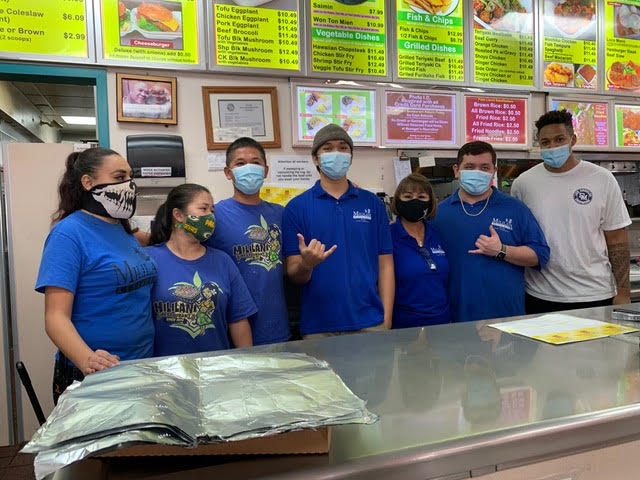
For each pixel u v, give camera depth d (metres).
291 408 0.60
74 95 5.83
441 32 2.75
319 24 2.53
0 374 2.19
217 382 0.71
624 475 0.76
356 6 2.59
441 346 1.12
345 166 1.83
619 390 0.81
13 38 2.10
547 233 2.17
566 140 2.11
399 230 2.02
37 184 2.19
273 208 1.95
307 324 1.79
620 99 3.13
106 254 1.38
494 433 0.66
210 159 2.41
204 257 1.63
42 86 5.39
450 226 2.10
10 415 2.22
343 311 1.76
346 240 1.80
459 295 2.04
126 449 0.58
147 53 2.28
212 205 1.66
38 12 2.13
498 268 2.00
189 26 2.34
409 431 0.67
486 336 1.21
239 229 1.79
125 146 2.28
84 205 1.44
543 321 1.35
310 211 1.82
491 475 0.67
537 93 2.99
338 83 2.58
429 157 2.67
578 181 2.14
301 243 1.54
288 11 2.48
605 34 3.10
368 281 1.80
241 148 1.83
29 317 2.18
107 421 0.53
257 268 1.78
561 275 2.15
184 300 1.54
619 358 0.99
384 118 2.67
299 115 2.53
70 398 0.62
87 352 1.23
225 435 0.53
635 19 3.17
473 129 2.83
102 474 0.60
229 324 1.69
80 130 8.27
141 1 2.26
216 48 2.38
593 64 3.07
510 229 2.06
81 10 2.18
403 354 1.06
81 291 1.36
